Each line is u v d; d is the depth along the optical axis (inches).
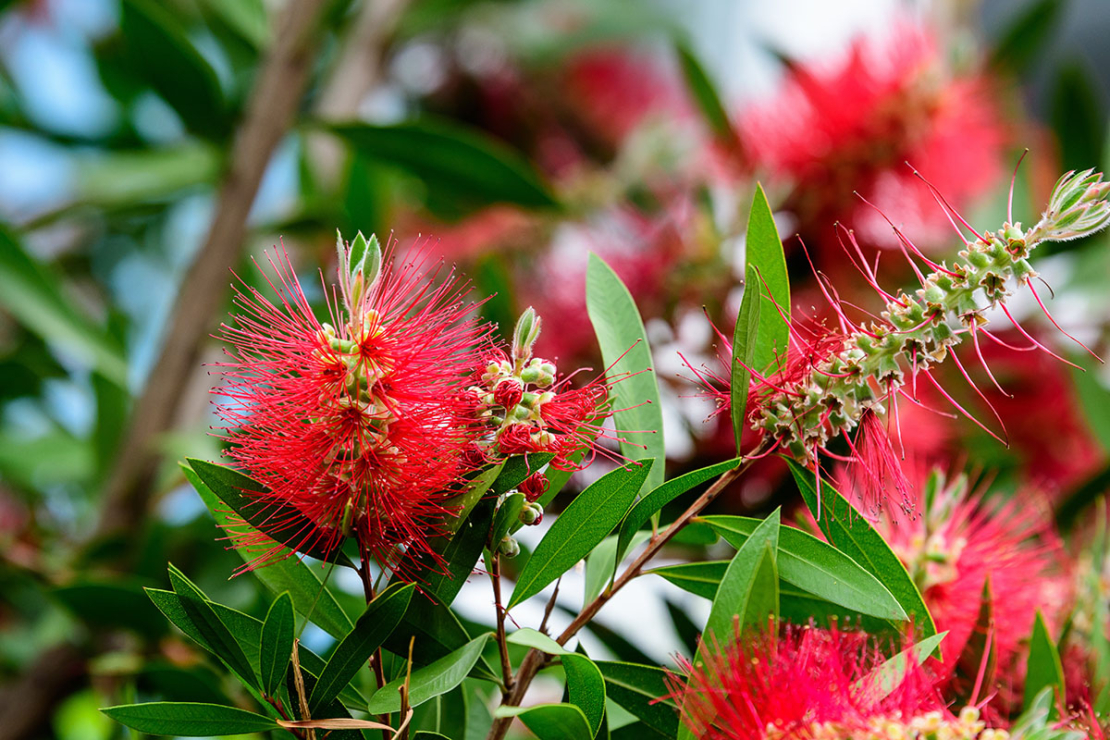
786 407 31.1
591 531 31.0
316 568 35.3
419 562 31.0
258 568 31.6
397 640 30.9
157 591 30.5
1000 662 33.3
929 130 43.6
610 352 32.4
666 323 44.4
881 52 44.3
